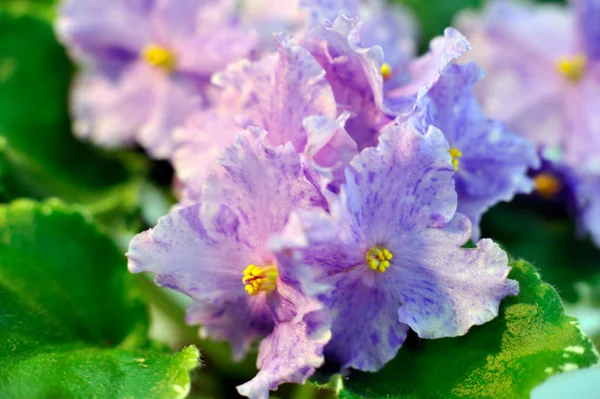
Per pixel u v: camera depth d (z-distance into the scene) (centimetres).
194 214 25
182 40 33
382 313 25
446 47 26
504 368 24
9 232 28
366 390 25
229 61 31
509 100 35
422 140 24
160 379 24
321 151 24
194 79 33
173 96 33
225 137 26
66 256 29
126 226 33
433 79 25
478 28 36
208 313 26
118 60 34
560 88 35
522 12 36
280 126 25
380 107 25
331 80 26
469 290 25
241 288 25
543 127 34
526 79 35
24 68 35
